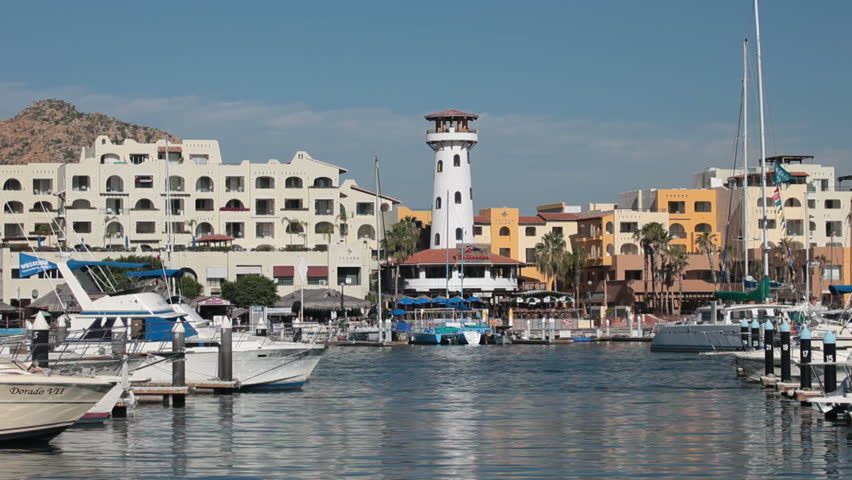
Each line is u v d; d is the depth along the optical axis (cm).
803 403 5009
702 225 16700
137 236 15225
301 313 12044
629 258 16000
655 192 17362
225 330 5522
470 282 15038
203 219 15525
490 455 3806
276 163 15862
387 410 5131
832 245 14975
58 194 15062
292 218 15788
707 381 6681
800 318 8612
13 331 6128
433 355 9838
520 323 13175
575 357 9419
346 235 16175
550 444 4047
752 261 15188
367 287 14588
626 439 4156
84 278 6800
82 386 3778
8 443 3844
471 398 5725
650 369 7819
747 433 4269
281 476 3422
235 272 14188
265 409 5069
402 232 15788
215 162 16238
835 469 3509
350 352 10419
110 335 5291
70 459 3672
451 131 15600
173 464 3609
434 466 3597
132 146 15975
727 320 9444
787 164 17038
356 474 3462
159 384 5334
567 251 16250
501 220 16938
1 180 15638
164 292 7088
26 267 5481
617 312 14575
